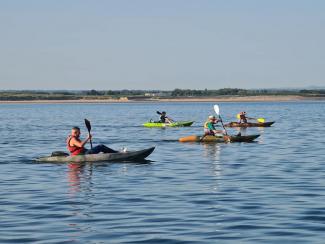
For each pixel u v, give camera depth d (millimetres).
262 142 35875
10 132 48469
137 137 41312
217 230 12727
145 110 122875
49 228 12977
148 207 15211
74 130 25984
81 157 25609
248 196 16703
